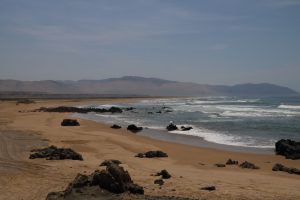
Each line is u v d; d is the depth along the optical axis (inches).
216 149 1011.9
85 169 671.1
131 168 708.0
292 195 521.7
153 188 545.0
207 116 2165.4
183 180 607.2
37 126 1453.0
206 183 589.6
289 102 4466.0
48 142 1022.4
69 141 1069.1
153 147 1019.9
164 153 874.1
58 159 765.3
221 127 1566.2
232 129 1496.1
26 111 2388.0
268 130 1454.2
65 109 2564.0
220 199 493.7
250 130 1456.7
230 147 1055.0
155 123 1792.6
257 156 913.5
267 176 666.8
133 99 6023.6
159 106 3545.8
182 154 916.6
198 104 4089.6
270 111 2544.3
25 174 626.2
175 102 4830.2
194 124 1706.4
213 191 536.4
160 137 1268.5
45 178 597.3
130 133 1365.7
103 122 1820.9
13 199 482.3
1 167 681.0
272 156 914.1
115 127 1520.7
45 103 3730.3
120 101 4985.2
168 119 1998.0
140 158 832.3
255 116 2105.1
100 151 915.4
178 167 743.1
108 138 1167.6
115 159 802.2
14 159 758.5
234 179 631.2
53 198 435.5
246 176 662.5
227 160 841.5
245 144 1112.2
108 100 5191.9
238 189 553.6
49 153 788.0
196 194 516.4
